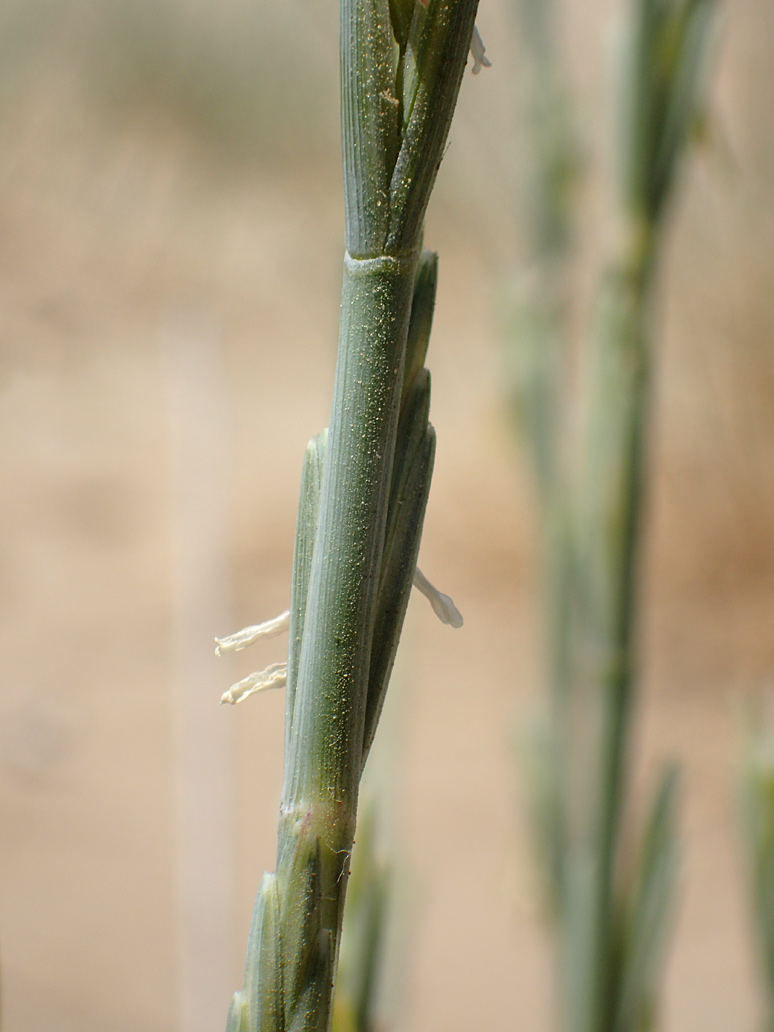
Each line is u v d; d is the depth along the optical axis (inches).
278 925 3.3
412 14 3.2
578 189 7.4
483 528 30.0
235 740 23.0
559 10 7.8
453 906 17.7
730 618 26.2
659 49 5.4
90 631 26.4
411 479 3.3
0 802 20.0
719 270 27.6
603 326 5.9
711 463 28.1
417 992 15.9
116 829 19.3
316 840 3.3
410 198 3.2
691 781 20.5
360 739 3.3
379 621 3.3
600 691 6.2
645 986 6.1
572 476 6.6
